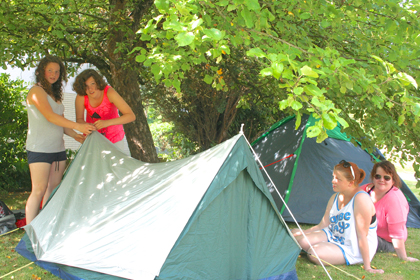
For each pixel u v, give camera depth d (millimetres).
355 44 3658
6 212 4148
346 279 2955
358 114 3959
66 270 2643
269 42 2820
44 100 3520
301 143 5125
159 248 2496
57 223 3072
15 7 4809
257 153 5879
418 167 3869
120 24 5066
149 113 11609
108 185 3477
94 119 4051
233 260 2799
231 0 2318
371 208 3178
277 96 5211
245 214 2947
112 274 2424
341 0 3137
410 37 2980
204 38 2092
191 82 8641
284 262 2977
